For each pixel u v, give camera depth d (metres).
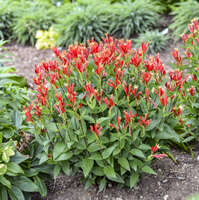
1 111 2.79
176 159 3.07
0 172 2.29
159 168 2.97
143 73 2.35
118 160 2.44
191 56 3.01
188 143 3.27
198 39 2.78
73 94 2.19
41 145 2.78
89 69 2.53
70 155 2.39
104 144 2.47
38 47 6.66
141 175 2.84
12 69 3.41
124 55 2.51
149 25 6.91
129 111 2.41
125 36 6.68
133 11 6.82
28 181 2.52
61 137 2.47
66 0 8.23
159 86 2.32
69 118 2.50
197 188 2.62
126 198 2.67
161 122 2.44
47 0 8.51
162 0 7.50
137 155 2.38
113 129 2.53
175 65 2.94
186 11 6.21
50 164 2.70
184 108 3.04
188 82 2.89
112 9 7.00
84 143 2.43
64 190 2.86
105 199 2.69
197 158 3.02
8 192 2.46
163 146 2.60
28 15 7.17
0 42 3.01
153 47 6.00
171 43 6.20
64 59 2.40
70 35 6.68
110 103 2.21
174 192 2.63
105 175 2.62
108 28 7.00
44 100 2.30
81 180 2.74
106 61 2.45
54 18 7.56
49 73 2.49
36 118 2.65
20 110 3.19
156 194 2.66
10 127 2.73
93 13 6.85
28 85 4.63
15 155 2.55
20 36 7.06
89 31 6.64
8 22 7.45
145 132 2.49
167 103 2.44
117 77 2.30
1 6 7.67
